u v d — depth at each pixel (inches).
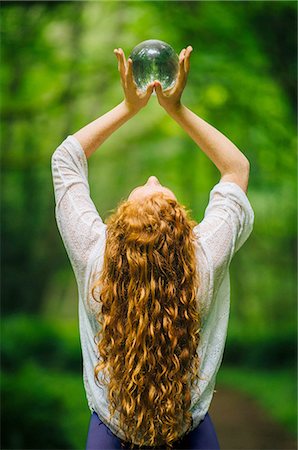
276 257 1385.3
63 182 170.9
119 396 160.1
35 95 759.7
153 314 157.9
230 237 164.9
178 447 164.2
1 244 1105.4
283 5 515.8
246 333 1193.4
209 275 161.8
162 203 162.6
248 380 902.4
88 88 716.7
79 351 954.1
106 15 684.7
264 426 639.8
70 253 166.4
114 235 162.2
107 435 164.6
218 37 550.6
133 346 157.6
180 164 988.6
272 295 1464.1
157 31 596.7
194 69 555.8
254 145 615.2
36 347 929.5
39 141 890.1
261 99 576.7
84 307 166.4
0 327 944.3
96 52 698.8
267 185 722.2
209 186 1038.4
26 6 564.1
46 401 494.9
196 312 160.7
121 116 177.0
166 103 172.7
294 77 549.0
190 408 162.9
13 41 603.5
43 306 1227.2
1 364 747.4
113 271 160.7
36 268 1139.3
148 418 158.6
